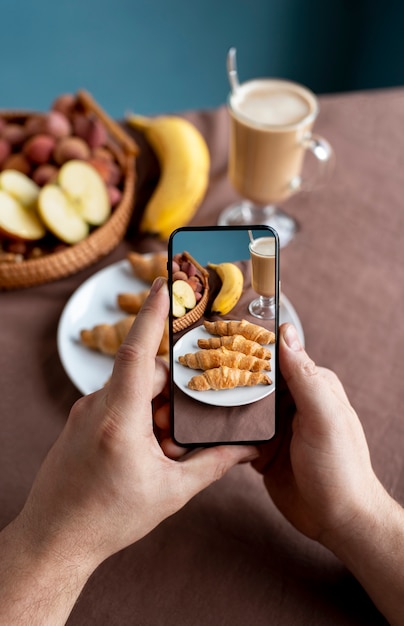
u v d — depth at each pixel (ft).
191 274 1.90
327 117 3.07
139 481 1.79
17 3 4.85
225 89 5.45
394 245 2.68
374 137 3.01
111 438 1.76
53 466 1.82
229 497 2.09
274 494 2.08
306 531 2.01
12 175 2.61
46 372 2.35
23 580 1.75
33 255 2.56
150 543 1.99
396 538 1.89
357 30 5.05
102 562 1.96
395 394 2.31
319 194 2.82
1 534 1.82
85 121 2.72
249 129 2.52
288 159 2.60
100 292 2.49
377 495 1.92
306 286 2.55
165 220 2.63
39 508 1.80
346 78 5.44
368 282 2.57
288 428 2.12
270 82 2.74
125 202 2.64
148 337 1.79
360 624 1.89
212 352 1.93
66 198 2.56
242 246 1.90
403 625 1.84
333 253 2.65
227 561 1.98
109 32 5.06
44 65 5.16
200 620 1.89
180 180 2.67
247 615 1.90
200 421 1.96
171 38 5.13
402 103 3.13
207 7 4.99
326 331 2.44
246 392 1.95
